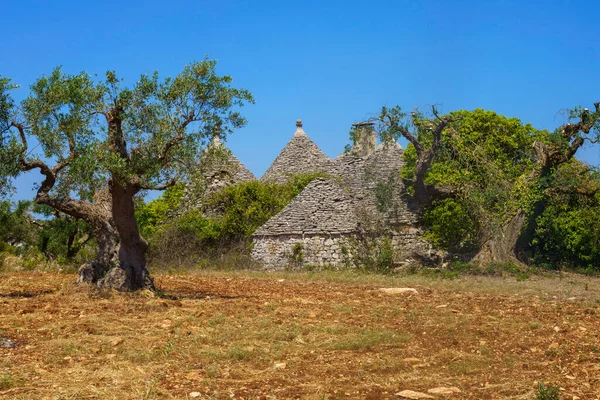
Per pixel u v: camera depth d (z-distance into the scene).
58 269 27.50
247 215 38.06
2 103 16.16
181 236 36.56
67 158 17.31
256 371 9.34
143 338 11.59
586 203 32.91
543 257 33.69
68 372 9.12
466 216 32.41
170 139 17.41
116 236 18.16
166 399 7.95
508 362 9.86
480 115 35.19
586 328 12.82
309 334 12.04
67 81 17.05
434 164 34.06
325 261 32.56
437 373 9.26
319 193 34.94
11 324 12.83
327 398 7.98
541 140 35.81
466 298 18.20
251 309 15.29
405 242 33.38
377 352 10.67
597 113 30.98
